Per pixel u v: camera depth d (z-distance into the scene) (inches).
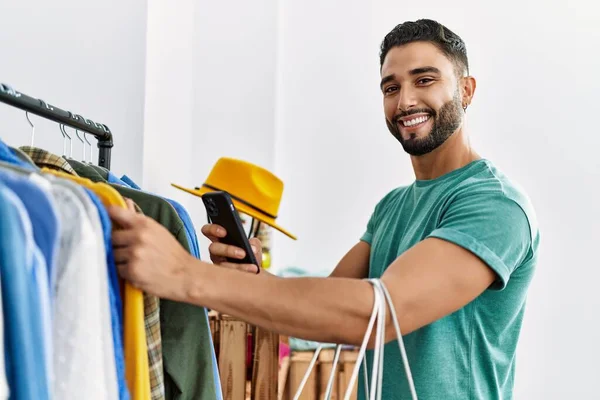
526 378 110.0
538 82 112.8
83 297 25.7
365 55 119.6
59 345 25.7
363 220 119.0
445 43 49.1
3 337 20.7
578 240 110.5
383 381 47.9
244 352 77.8
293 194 119.6
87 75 84.4
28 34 82.6
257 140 113.4
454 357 44.9
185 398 36.8
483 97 114.1
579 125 111.5
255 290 33.6
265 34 114.4
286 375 85.0
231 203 39.8
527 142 112.8
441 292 38.2
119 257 30.0
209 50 113.7
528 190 112.3
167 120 97.0
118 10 85.4
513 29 113.7
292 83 120.0
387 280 37.4
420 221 47.3
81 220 25.9
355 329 35.9
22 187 23.9
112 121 84.9
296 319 34.7
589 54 111.6
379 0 119.1
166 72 96.4
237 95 113.7
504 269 40.2
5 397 20.1
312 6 120.1
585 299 109.8
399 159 118.4
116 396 26.6
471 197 43.1
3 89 37.1
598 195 110.5
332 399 86.4
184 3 107.0
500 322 46.1
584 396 109.0
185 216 44.1
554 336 109.9
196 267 32.1
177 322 36.8
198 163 112.4
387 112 51.1
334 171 119.3
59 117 45.0
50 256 23.9
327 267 118.8
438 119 48.8
